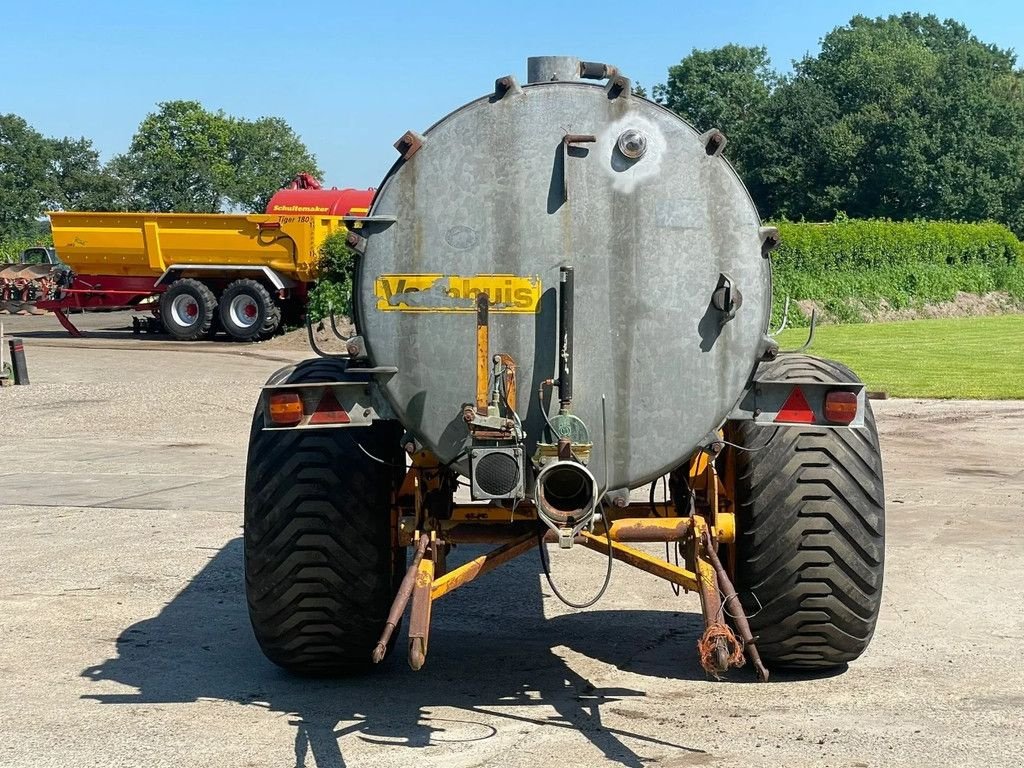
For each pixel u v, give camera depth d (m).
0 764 4.46
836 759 4.45
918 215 80.19
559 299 4.55
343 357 5.62
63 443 14.34
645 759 4.46
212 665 5.82
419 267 4.59
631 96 4.58
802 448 5.11
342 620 5.21
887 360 23.83
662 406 4.63
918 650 5.97
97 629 6.51
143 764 4.46
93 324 36.22
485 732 4.79
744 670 5.65
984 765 4.38
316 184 31.02
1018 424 15.15
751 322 4.62
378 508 5.16
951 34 121.25
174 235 29.06
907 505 10.12
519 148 4.55
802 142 81.81
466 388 4.60
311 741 4.70
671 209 4.58
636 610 6.92
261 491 5.14
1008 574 7.67
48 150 116.06
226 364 23.53
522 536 4.88
